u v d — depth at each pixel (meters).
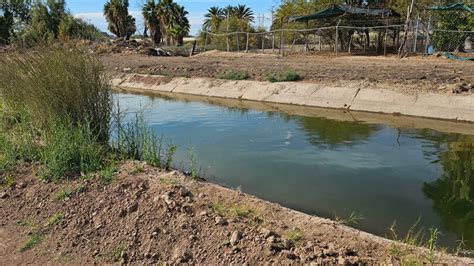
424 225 4.51
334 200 5.21
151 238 3.59
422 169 6.31
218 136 8.38
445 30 16.98
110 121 6.22
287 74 12.84
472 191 5.43
